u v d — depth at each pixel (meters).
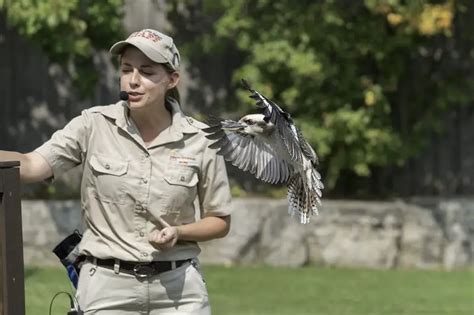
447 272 14.87
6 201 5.66
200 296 6.16
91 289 6.02
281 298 12.59
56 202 14.81
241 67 16.11
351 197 16.36
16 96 16.44
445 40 16.16
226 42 15.78
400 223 15.21
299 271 14.59
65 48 14.41
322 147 15.27
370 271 14.77
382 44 15.16
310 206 5.46
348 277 14.23
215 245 14.95
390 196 16.39
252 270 14.49
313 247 15.09
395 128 16.02
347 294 12.96
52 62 15.52
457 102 16.27
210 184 6.23
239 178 16.34
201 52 15.75
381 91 15.38
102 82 16.19
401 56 15.58
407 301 12.55
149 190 6.00
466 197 16.08
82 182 6.15
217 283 13.45
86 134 6.12
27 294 12.34
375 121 15.41
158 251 5.99
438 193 16.50
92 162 6.05
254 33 15.27
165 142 6.07
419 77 16.11
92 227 6.09
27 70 16.41
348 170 16.38
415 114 16.09
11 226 5.69
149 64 5.96
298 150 5.31
